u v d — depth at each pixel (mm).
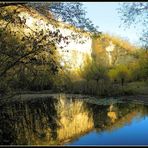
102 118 23125
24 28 15555
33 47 14992
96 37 15617
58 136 16359
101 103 35625
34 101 36656
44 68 16047
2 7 14711
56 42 15055
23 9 15016
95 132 17578
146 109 28438
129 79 69125
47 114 25109
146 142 14984
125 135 16656
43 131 17734
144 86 58844
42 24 15344
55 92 48625
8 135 16156
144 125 19531
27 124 19828
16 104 31656
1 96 17750
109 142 15094
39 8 14727
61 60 17578
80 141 15305
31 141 14930
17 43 15312
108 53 84750
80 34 15266
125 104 34000
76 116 24375
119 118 22875
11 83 17781
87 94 51562
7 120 20719
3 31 15172
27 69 17031
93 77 76938
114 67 76938
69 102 37000
